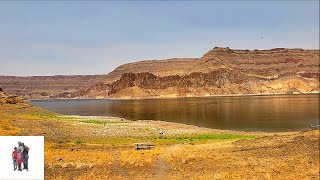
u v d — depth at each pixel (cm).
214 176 3012
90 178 2912
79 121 8706
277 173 3172
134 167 3238
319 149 4009
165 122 9875
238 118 11600
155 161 3422
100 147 4312
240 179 2964
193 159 3506
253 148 4069
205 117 12288
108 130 6838
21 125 6200
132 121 10025
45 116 10031
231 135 6656
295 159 3609
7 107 11538
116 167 3222
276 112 13662
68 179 2870
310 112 13388
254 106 17712
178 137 6075
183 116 12900
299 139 4525
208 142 4922
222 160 3509
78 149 4097
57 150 3878
